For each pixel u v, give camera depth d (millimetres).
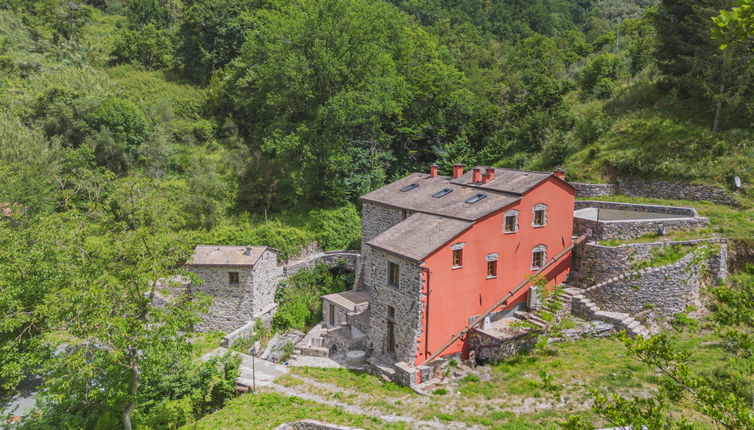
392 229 26469
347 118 41031
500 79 65250
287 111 44375
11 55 53406
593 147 42281
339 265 36219
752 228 29125
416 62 51625
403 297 23359
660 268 26641
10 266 22016
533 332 24453
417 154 48656
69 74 51188
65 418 20281
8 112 41719
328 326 30469
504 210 25359
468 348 24500
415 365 22562
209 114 51781
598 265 27781
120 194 28062
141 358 19312
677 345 23922
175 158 43750
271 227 36938
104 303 17625
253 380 23141
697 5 38906
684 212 31875
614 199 37312
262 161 43219
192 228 36062
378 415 19516
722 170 34750
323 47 40781
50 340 21734
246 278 29547
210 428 18781
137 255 19797
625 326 25188
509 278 26172
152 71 60969
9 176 31578
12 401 23656
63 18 68625
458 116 49719
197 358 25625
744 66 35469
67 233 23125
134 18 73000
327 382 23109
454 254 23625
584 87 53656
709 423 16594
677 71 42531
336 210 40750
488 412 19125
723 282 27609
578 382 20906
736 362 20438
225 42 58781
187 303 20578
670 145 38344
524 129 47531
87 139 39594
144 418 20188
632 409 9625
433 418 18953
